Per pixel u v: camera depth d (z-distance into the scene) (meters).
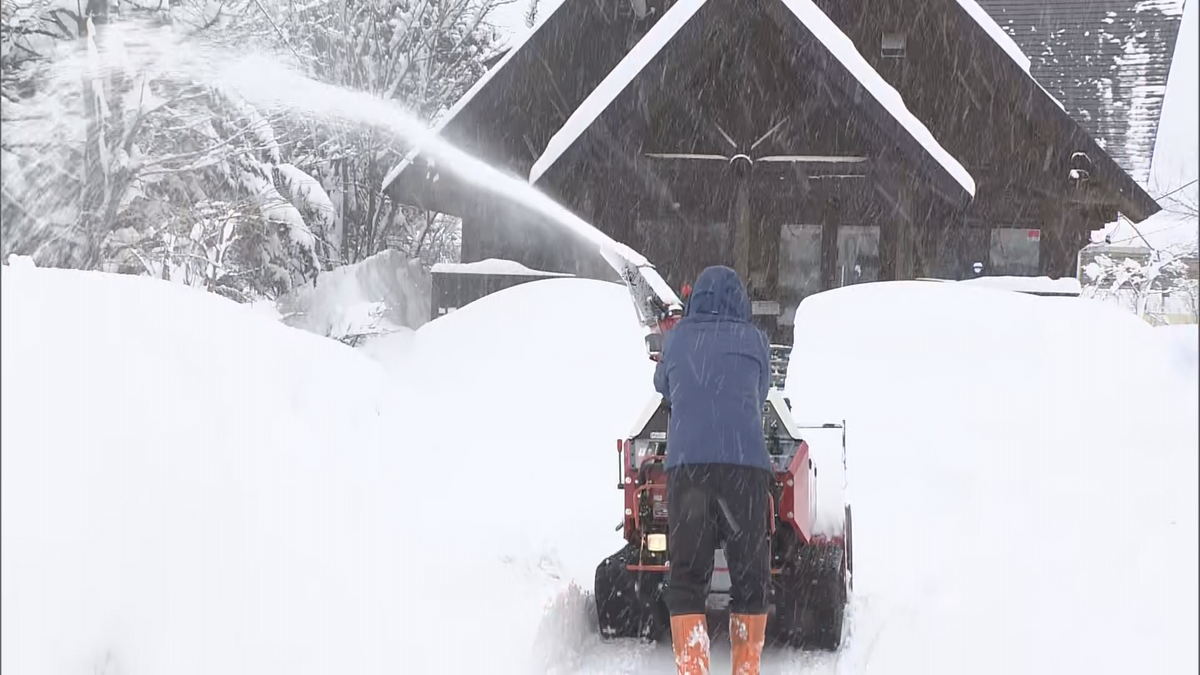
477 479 12.31
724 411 7.57
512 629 7.78
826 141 27.81
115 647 5.24
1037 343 15.19
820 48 25.69
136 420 6.23
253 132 26.77
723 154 28.22
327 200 30.16
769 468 7.66
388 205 35.75
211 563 6.07
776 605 8.52
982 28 27.70
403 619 7.30
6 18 24.09
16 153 23.23
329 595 6.81
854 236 28.67
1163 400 13.54
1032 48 37.19
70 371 6.07
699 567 7.47
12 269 6.64
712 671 8.16
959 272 28.48
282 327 9.16
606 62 29.78
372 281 28.06
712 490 7.45
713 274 8.10
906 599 9.59
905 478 12.45
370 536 7.75
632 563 8.81
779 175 28.06
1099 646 8.33
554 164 26.80
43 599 4.98
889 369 14.89
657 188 28.59
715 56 27.58
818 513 8.87
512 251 29.67
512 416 14.81
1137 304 39.56
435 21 36.25
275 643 6.12
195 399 6.89
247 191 27.36
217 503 6.43
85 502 5.51
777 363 10.29
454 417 14.26
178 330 7.36
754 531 7.51
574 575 10.16
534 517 11.60
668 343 8.02
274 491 7.02
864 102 25.50
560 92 29.70
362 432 8.84
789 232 28.89
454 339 17.80
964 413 13.69
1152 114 35.00
